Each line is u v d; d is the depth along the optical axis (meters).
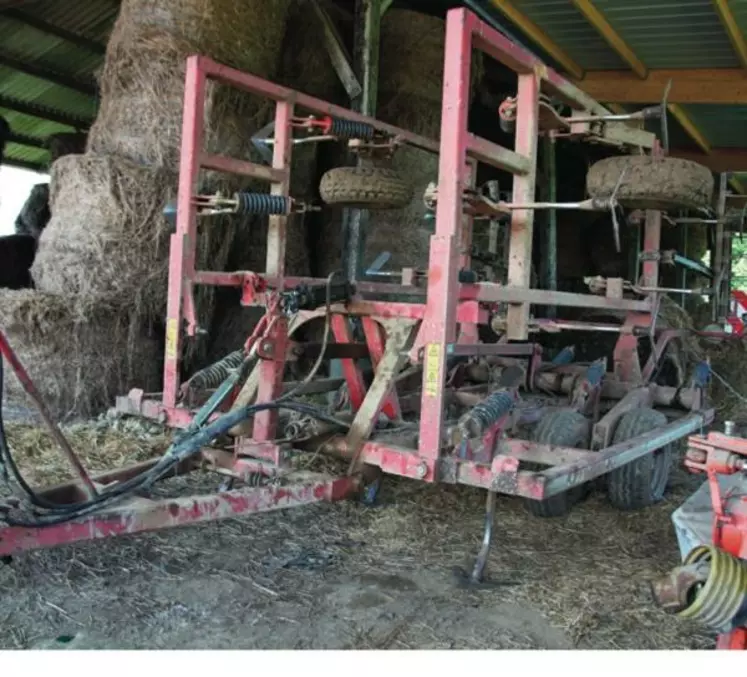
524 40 7.21
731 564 1.74
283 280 4.07
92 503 2.25
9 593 2.61
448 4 7.46
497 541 3.37
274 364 3.14
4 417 4.82
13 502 2.20
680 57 7.32
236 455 3.05
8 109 11.30
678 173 3.50
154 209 5.16
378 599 2.72
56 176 5.20
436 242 2.76
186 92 3.78
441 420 2.74
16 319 4.75
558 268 10.69
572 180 10.79
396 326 3.27
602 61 7.62
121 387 5.27
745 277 12.97
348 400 4.17
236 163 3.98
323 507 3.66
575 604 2.75
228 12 5.42
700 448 1.91
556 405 4.07
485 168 9.48
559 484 2.63
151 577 2.81
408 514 3.63
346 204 4.57
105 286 5.06
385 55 6.59
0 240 7.54
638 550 3.33
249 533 3.30
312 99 4.36
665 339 4.88
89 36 9.41
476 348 3.14
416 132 6.61
